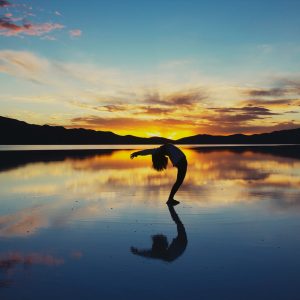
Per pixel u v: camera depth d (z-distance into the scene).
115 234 6.08
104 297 3.77
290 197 9.45
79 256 5.00
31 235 6.02
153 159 9.71
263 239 5.77
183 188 11.10
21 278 4.25
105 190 10.81
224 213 7.59
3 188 11.22
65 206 8.41
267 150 44.22
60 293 3.86
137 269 4.52
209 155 31.03
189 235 6.01
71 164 20.55
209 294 3.83
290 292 3.88
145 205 8.48
